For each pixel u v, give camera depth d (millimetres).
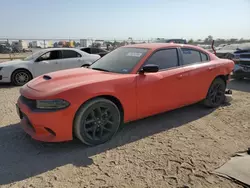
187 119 4344
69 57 8703
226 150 3141
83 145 3273
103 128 3330
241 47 9648
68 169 2688
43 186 2381
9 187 2363
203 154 3029
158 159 2908
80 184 2414
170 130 3820
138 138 3512
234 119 4363
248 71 7922
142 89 3578
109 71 3773
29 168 2707
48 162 2842
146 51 3926
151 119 4316
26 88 3318
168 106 4027
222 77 5090
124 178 2516
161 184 2416
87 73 3600
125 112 3486
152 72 3594
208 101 4863
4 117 4418
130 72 3596
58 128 2945
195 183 2428
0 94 6543
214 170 2658
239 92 6652
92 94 3076
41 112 2904
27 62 8086
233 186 2369
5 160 2881
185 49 4426
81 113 3037
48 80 3357
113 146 3256
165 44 4238
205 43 27609
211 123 4156
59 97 2908
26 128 3246
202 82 4539
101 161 2861
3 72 7684
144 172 2627
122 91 3365
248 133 3725
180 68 4160
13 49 22906
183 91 4199
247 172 2598
